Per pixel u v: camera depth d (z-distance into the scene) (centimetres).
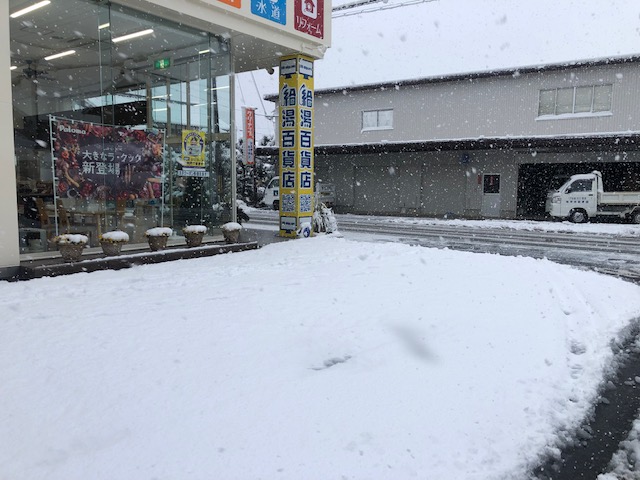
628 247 1188
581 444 309
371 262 816
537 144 1923
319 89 2600
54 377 335
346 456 264
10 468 240
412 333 457
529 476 269
